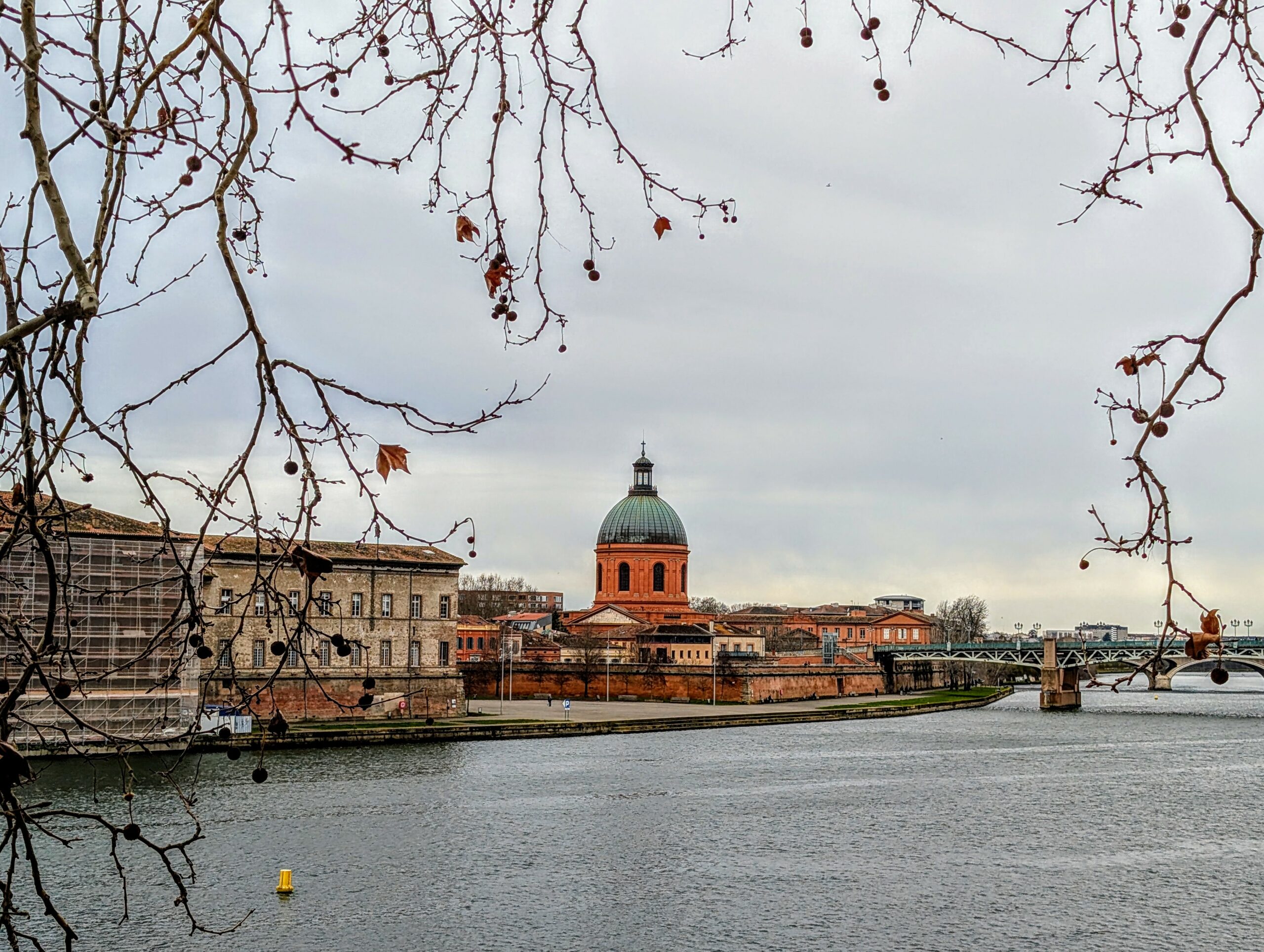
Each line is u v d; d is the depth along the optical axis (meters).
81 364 9.38
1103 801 80.06
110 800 70.00
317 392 9.09
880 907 51.41
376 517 9.11
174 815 67.06
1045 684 182.25
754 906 51.47
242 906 49.94
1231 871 58.66
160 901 49.97
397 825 67.06
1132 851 63.25
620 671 185.88
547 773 90.38
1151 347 7.91
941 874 57.56
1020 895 53.69
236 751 9.59
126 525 89.56
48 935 45.16
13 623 9.89
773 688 186.00
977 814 74.25
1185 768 98.56
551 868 57.81
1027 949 45.78
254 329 8.89
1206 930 48.28
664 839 65.12
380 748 106.25
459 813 71.56
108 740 10.23
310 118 8.73
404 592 132.12
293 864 57.16
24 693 9.21
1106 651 181.12
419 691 117.62
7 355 8.34
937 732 134.62
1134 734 131.50
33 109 8.53
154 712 86.12
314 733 106.12
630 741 118.38
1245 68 7.84
